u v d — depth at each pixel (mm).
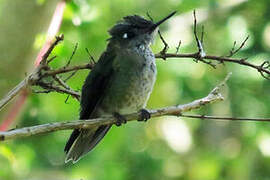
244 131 15828
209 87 15148
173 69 14945
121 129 14766
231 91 15328
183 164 15820
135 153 15531
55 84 8773
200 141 16344
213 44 15594
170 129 15852
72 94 8234
